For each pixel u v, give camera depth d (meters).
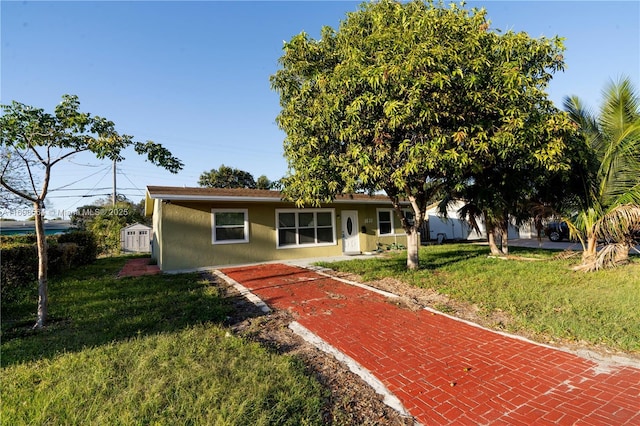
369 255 13.97
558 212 9.88
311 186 7.12
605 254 8.03
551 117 6.54
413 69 5.47
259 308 5.93
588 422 2.45
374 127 6.35
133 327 4.76
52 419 2.47
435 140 5.80
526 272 8.08
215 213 11.53
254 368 3.35
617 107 8.15
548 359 3.57
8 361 3.59
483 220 14.51
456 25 6.06
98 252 21.12
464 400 2.83
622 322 4.39
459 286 6.85
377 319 5.16
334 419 2.57
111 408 2.59
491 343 4.08
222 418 2.44
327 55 7.51
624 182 8.08
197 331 4.50
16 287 7.46
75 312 5.72
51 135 4.93
